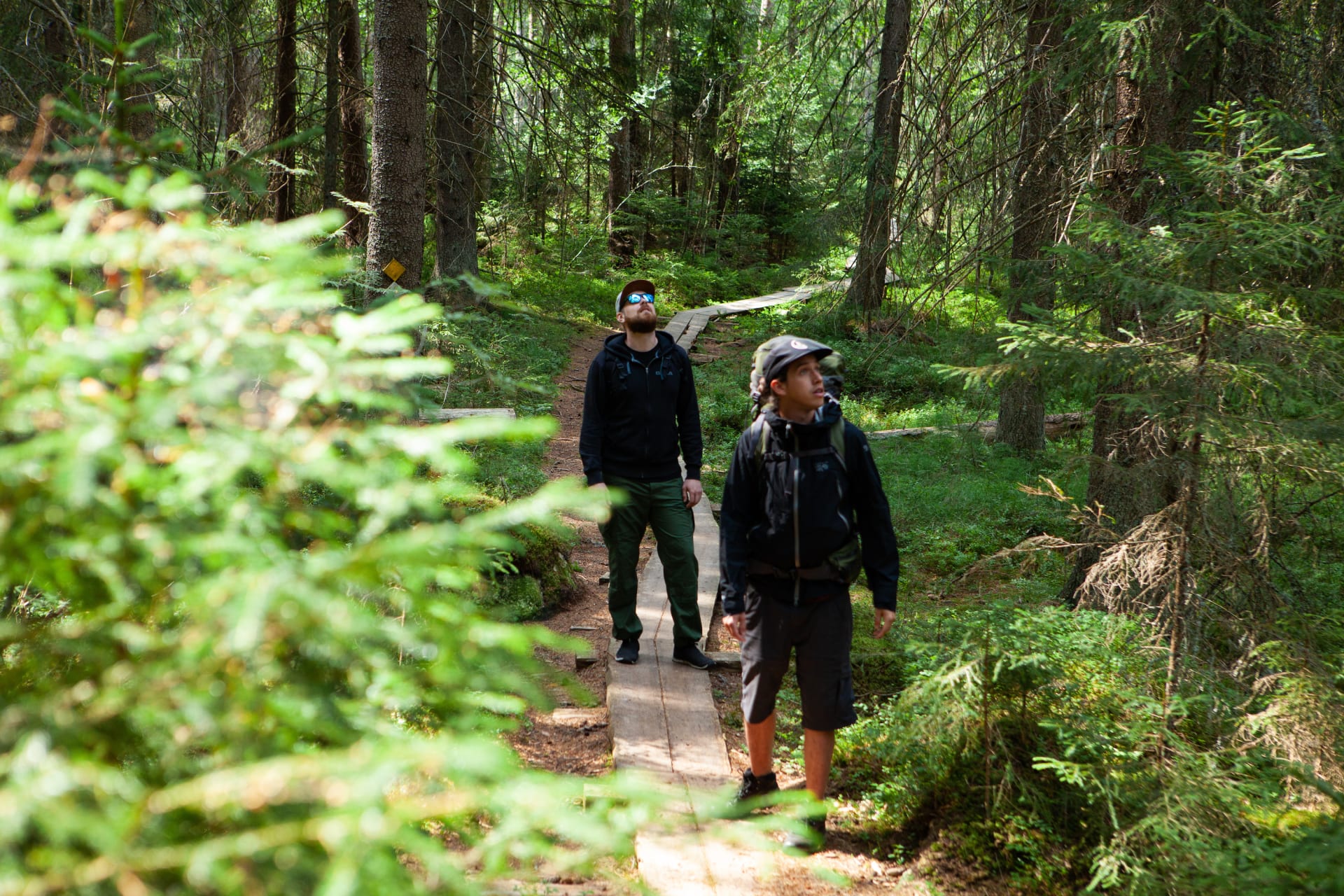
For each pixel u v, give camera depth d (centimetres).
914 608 542
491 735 321
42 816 88
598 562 701
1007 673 375
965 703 369
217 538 105
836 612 355
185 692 103
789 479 349
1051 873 330
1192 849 292
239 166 147
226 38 934
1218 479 358
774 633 357
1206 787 314
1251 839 291
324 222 119
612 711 448
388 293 154
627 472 488
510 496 629
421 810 99
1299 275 449
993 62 958
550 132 1256
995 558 410
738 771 412
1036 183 802
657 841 334
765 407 362
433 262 1711
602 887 298
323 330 133
